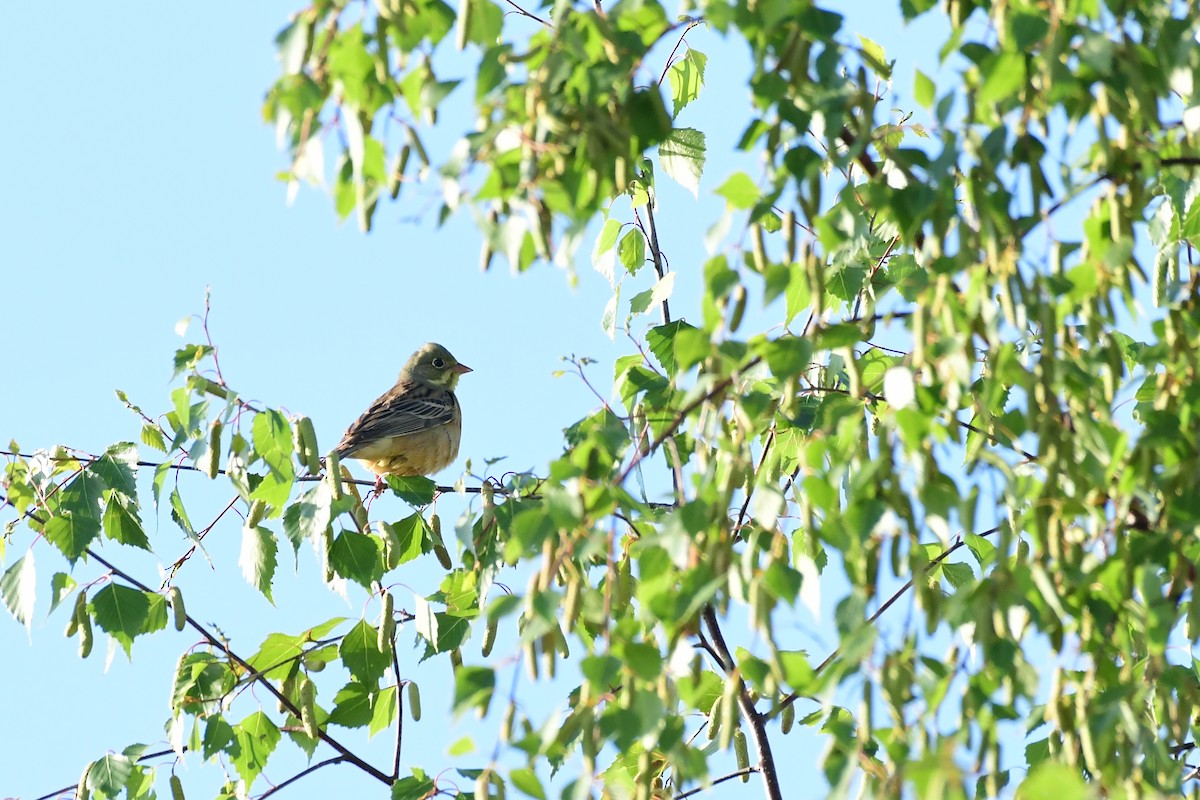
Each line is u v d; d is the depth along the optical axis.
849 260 10.79
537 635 6.93
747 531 11.68
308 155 7.29
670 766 10.90
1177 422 7.79
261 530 12.05
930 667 7.36
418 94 7.82
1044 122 7.75
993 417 8.56
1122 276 7.59
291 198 7.46
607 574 7.49
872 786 8.12
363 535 12.13
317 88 7.30
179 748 12.05
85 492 12.20
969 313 7.07
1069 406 7.70
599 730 7.18
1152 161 7.58
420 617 12.01
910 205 7.53
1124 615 8.14
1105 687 7.70
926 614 7.39
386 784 12.34
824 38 7.56
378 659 12.54
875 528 7.10
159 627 12.41
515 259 7.21
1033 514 7.29
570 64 7.42
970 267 7.36
